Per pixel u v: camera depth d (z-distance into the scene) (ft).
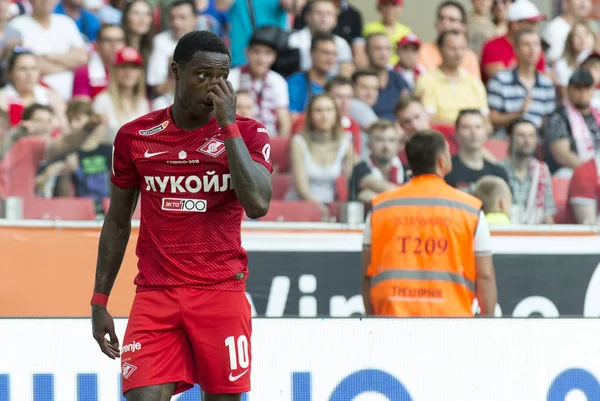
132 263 64.80
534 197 71.41
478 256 52.01
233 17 98.58
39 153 64.75
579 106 80.12
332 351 47.65
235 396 37.17
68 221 64.95
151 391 36.09
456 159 69.87
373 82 86.94
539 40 95.09
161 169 36.09
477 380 48.37
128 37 88.33
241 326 37.09
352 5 111.55
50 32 88.12
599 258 72.33
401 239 52.39
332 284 68.90
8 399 45.24
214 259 36.58
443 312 51.49
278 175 68.59
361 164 69.46
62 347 46.01
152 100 86.79
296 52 91.50
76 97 82.38
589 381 49.16
